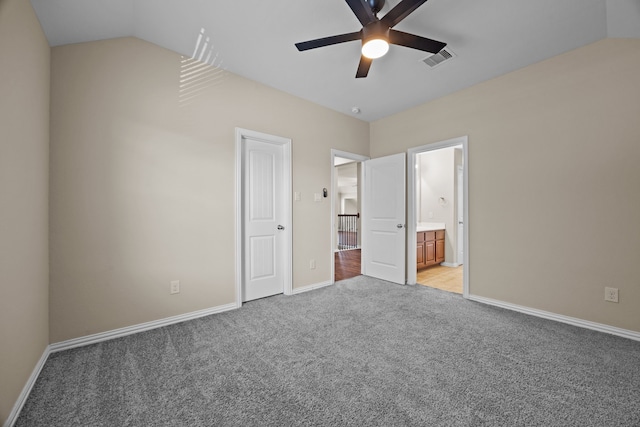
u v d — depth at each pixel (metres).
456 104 3.18
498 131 2.82
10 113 1.30
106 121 2.10
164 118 2.37
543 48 2.33
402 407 1.36
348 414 1.32
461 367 1.72
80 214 2.00
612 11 1.87
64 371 1.67
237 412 1.34
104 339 2.08
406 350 1.93
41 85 1.72
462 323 2.40
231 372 1.67
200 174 2.56
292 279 3.30
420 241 4.48
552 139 2.47
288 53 2.46
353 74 2.81
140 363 1.77
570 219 2.37
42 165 1.75
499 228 2.82
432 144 3.42
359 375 1.64
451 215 4.93
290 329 2.29
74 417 1.30
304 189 3.42
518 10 1.89
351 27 2.11
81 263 2.00
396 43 1.88
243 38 2.24
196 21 2.03
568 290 2.38
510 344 2.01
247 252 3.01
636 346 1.96
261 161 3.12
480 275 2.97
